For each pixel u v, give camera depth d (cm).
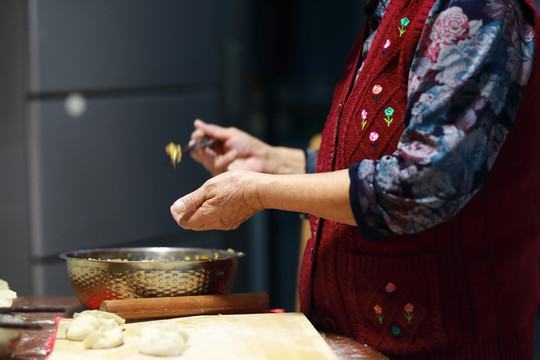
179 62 281
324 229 123
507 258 112
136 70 262
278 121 347
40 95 230
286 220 394
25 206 233
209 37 296
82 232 246
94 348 99
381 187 101
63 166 238
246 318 119
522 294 118
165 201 276
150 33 267
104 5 248
